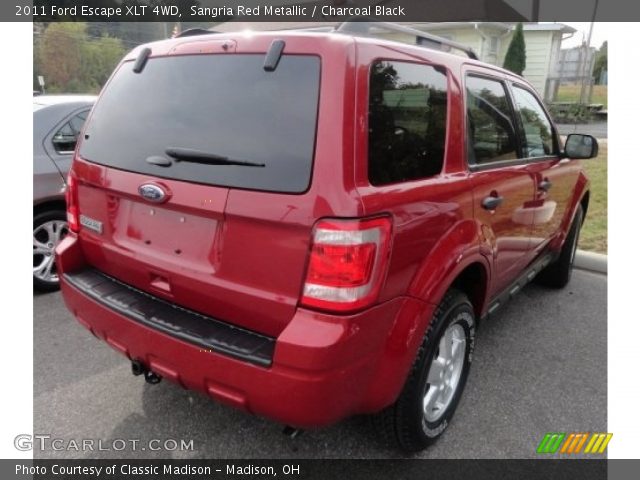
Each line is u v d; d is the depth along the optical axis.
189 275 2.06
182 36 2.39
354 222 1.74
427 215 2.12
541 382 3.19
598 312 4.27
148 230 2.22
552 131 3.88
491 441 2.65
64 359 3.28
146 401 2.88
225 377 1.91
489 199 2.66
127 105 2.36
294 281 1.81
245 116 1.94
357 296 1.78
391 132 2.00
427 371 2.31
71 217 2.63
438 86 2.35
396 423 2.33
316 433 2.65
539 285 4.91
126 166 2.26
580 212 4.68
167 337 2.03
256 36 2.01
